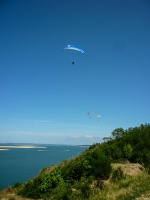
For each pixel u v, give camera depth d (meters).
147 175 21.08
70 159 32.78
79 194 18.45
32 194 21.39
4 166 85.94
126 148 27.28
